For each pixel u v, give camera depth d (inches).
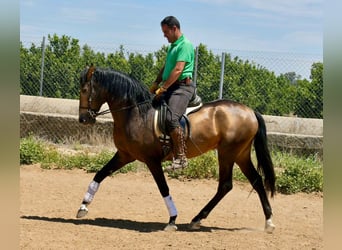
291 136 493.7
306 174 412.5
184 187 404.8
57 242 240.1
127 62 541.6
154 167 281.6
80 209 294.2
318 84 508.1
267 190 293.7
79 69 561.9
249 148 297.1
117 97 279.6
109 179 425.4
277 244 259.3
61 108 550.0
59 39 565.6
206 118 286.8
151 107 281.3
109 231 269.6
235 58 506.0
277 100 514.3
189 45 277.6
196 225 286.5
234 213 337.1
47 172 439.5
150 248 239.1
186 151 285.4
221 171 291.6
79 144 528.7
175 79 273.0
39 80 566.3
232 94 509.4
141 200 361.7
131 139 278.5
